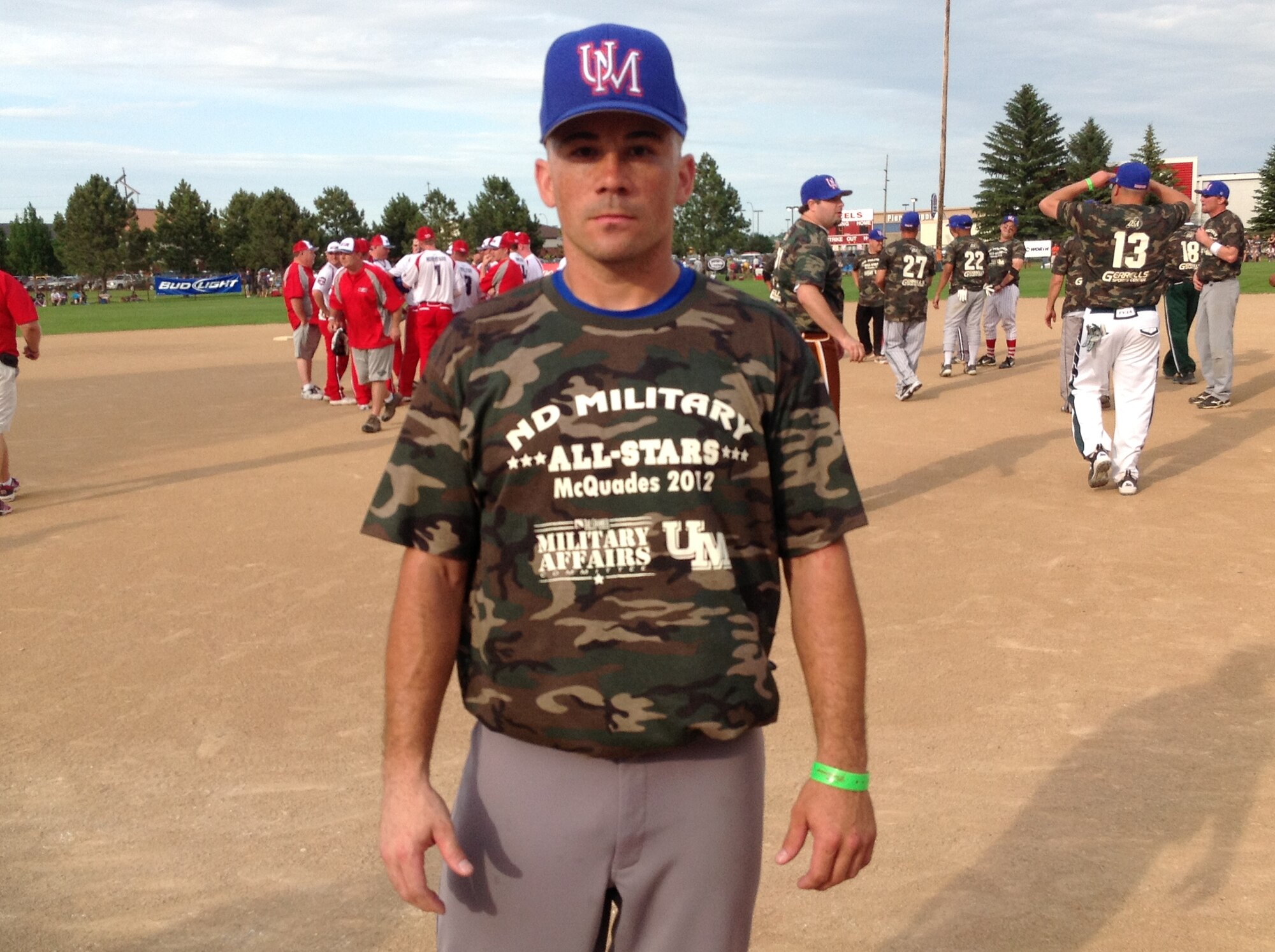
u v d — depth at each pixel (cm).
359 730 420
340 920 306
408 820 173
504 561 169
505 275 1329
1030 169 7825
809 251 678
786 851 176
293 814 361
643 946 179
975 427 1052
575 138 165
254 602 569
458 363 170
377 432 1103
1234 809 348
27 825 356
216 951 293
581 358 166
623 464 163
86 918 307
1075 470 847
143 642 515
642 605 165
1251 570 587
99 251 8425
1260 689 437
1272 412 1069
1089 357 754
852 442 984
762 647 172
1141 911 299
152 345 2534
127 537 701
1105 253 737
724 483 166
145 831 352
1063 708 425
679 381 165
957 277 1446
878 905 307
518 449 166
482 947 181
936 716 421
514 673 169
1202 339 1109
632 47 165
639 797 171
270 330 3034
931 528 688
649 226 165
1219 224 1061
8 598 582
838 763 174
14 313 789
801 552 177
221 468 927
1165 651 480
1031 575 589
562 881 175
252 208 8650
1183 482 795
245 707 441
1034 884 313
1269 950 281
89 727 426
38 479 898
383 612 551
